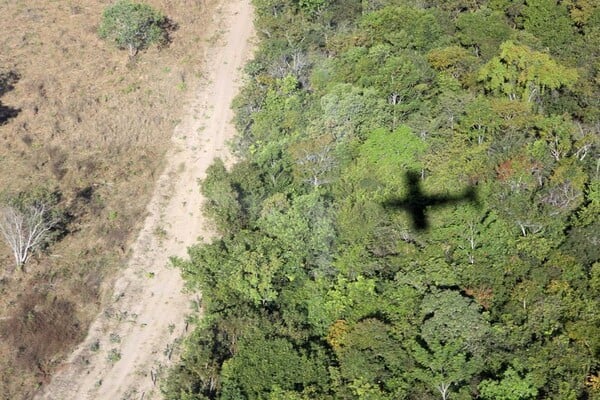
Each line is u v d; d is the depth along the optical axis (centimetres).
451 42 7462
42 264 5528
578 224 5169
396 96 6462
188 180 6500
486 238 5097
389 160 5788
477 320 4372
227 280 4984
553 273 4822
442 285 4759
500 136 6000
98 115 7231
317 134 6153
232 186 5919
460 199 5331
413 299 4647
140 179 6475
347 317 4669
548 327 4462
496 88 6538
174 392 4516
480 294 4691
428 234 5150
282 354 4362
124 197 6259
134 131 7038
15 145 6744
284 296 4938
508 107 6053
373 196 5444
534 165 5631
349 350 4369
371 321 4450
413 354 4278
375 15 7475
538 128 6038
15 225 5506
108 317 5156
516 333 4419
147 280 5472
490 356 4297
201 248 5481
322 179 5866
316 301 4812
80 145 6806
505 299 4694
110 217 6012
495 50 7188
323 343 4584
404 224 5181
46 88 7575
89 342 4972
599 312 4500
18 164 6506
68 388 4675
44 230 5619
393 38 7231
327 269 5072
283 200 5481
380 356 4322
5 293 5278
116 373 4775
